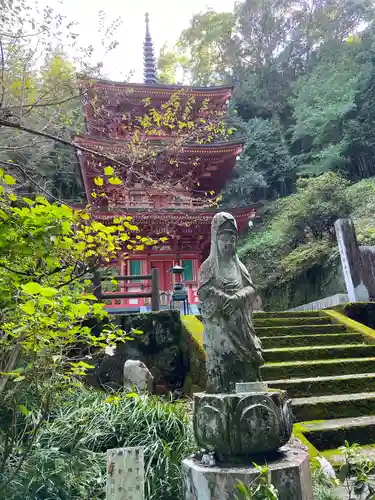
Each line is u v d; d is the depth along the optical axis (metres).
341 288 16.31
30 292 2.66
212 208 17.75
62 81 6.12
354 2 36.09
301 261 19.06
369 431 4.79
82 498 3.16
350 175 27.66
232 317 3.33
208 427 2.98
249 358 3.30
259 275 22.02
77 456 3.42
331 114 27.33
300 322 8.71
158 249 19.17
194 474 2.86
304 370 6.48
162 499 3.24
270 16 37.44
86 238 4.06
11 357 3.50
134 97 17.50
